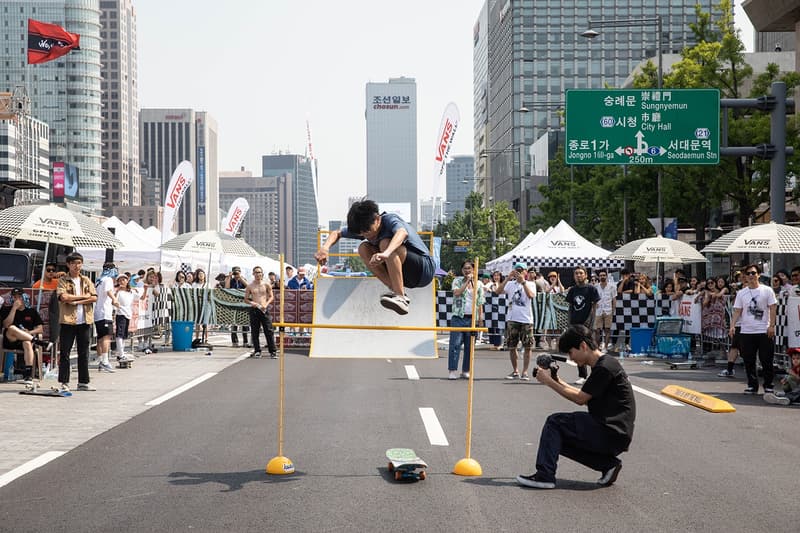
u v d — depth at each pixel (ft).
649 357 69.36
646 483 23.48
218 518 19.38
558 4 422.82
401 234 21.16
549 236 99.86
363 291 25.09
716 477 24.30
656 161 78.33
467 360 52.85
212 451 27.66
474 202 330.54
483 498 21.50
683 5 420.36
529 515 19.83
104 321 54.65
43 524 18.89
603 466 23.13
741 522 19.34
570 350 23.32
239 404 39.04
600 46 423.64
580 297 50.96
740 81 108.78
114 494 21.74
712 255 134.51
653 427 33.55
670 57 238.89
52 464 25.53
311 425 33.01
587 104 79.00
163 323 76.38
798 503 21.20
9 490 22.18
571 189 175.11
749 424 34.47
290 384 47.78
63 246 72.59
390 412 36.63
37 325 47.73
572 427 22.95
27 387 44.98
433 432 31.48
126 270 100.27
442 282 111.96
